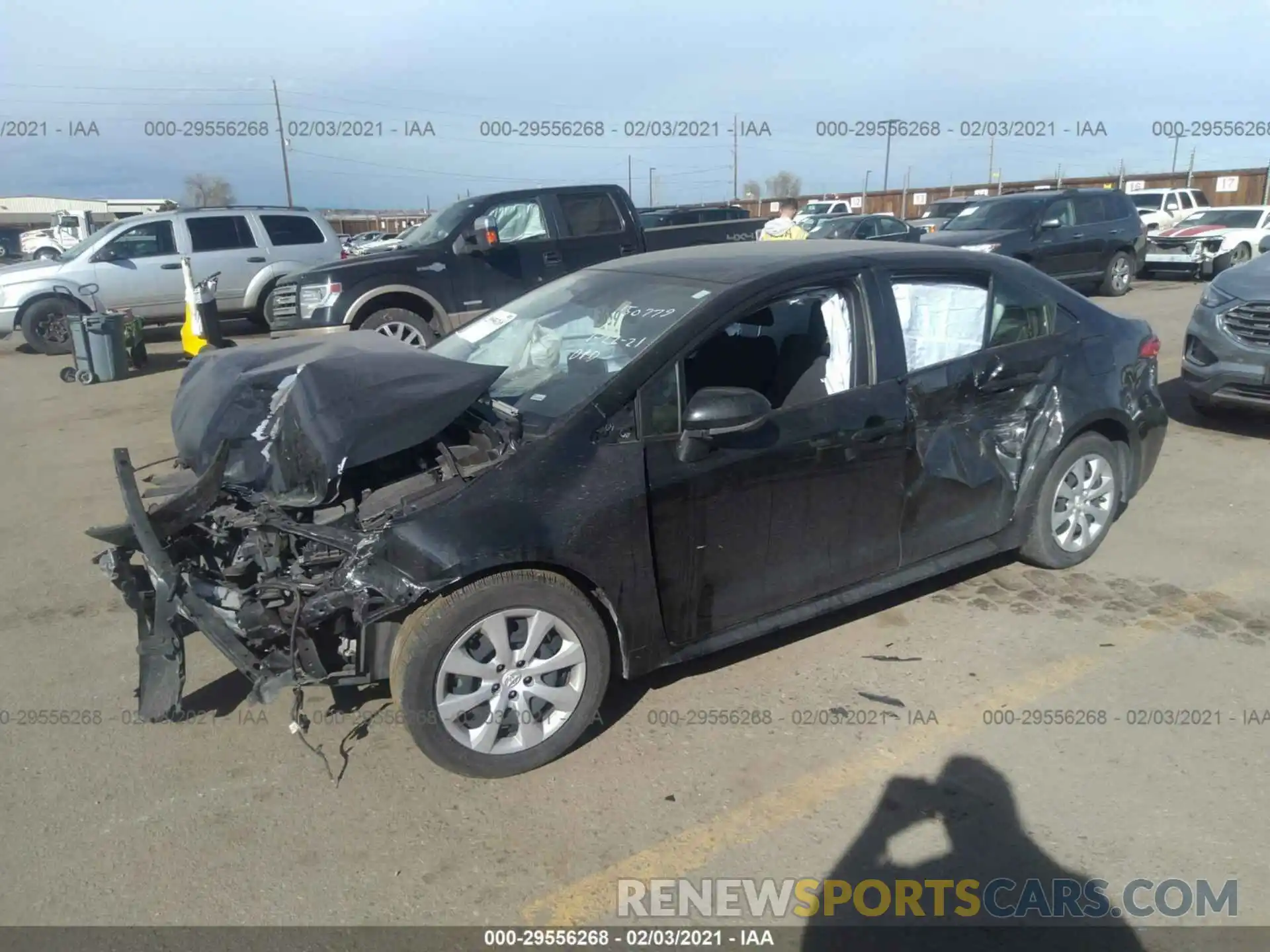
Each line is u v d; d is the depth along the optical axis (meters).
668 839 3.05
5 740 3.68
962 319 4.27
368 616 3.12
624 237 10.75
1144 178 35.50
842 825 3.08
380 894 2.85
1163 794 3.17
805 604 3.92
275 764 3.49
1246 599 4.54
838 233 20.16
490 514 3.18
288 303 9.74
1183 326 12.57
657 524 3.44
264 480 3.64
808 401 3.80
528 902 2.81
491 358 4.23
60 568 5.43
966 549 4.40
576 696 3.40
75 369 11.69
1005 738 3.50
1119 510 5.09
